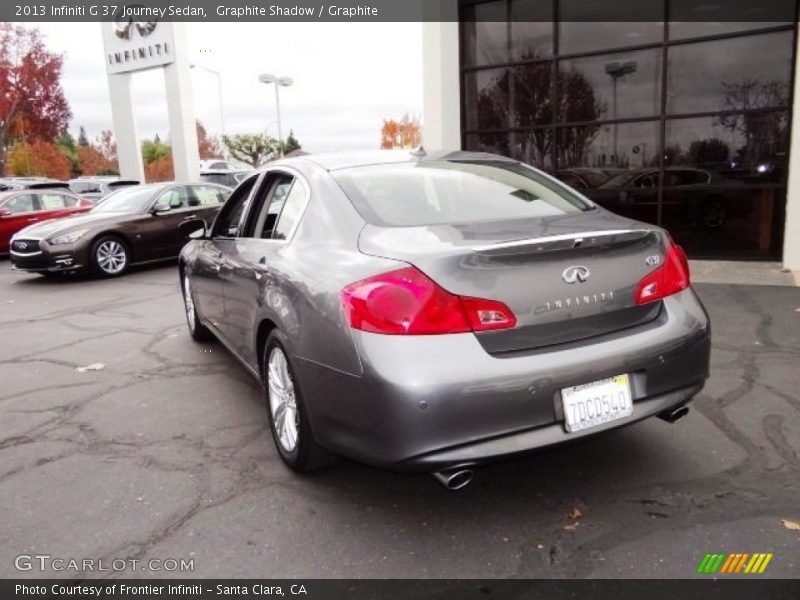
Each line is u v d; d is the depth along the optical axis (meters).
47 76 42.16
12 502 3.03
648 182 9.08
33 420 4.08
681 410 2.86
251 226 3.98
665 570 2.35
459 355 2.35
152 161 64.50
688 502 2.79
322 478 3.15
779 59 8.02
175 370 5.00
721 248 8.70
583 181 9.54
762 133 8.26
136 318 7.07
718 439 3.36
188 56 18.41
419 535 2.64
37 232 9.98
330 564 2.48
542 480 3.03
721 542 2.50
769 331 5.26
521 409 2.40
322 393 2.64
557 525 2.67
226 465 3.33
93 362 5.34
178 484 3.15
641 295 2.72
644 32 8.76
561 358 2.47
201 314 5.23
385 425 2.37
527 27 9.54
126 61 19.12
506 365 2.39
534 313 2.48
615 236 2.62
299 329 2.77
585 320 2.59
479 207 3.13
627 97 9.03
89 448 3.61
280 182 3.77
